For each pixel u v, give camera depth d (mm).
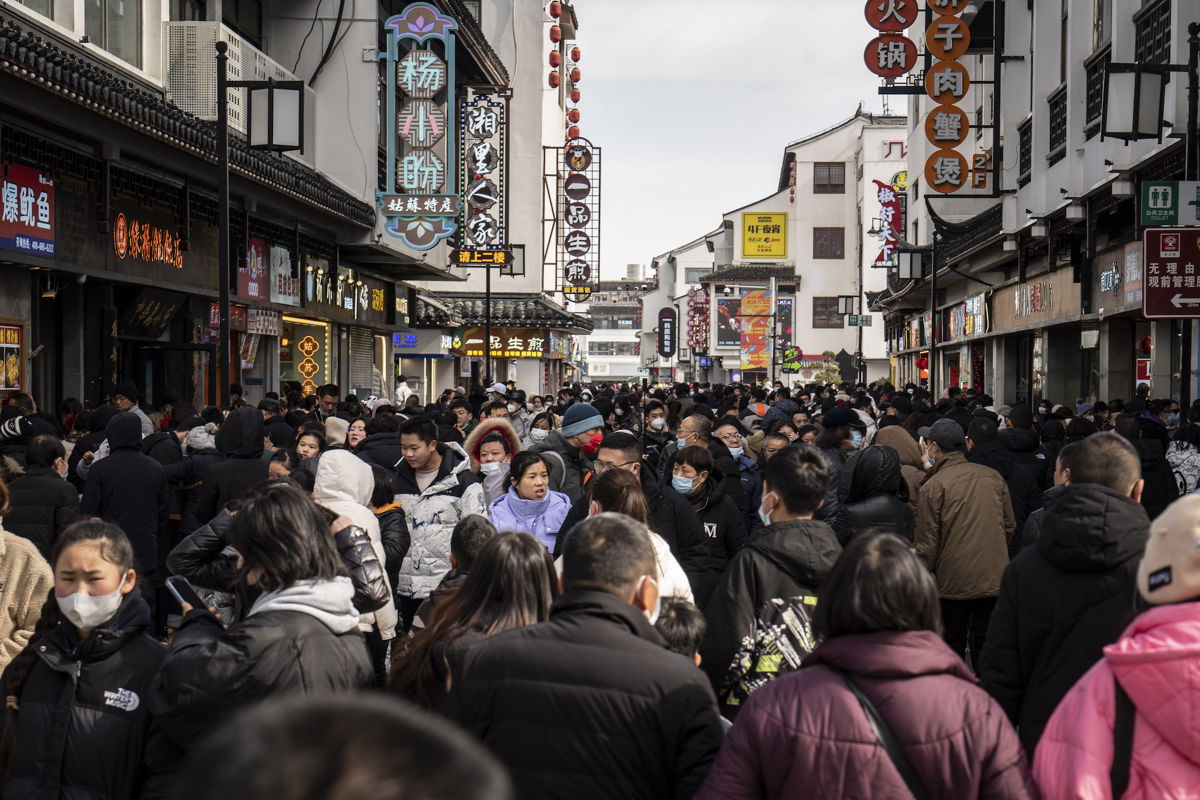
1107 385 20344
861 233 64500
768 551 4219
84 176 13172
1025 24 22672
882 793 2584
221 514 5336
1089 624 3791
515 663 3072
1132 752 2559
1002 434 9852
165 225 15867
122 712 3705
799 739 2656
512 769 2998
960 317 33969
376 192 23078
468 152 29578
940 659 2713
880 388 34625
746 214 68875
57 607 3838
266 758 831
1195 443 9453
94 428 10312
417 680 3920
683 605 4141
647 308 100125
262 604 3633
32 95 11078
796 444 4551
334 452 5555
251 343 20234
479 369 41125
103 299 14742
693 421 8484
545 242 45719
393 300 29875
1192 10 13289
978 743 2623
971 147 30500
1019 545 7828
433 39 25109
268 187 17062
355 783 818
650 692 2990
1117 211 17266
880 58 22625
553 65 43719
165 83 16062
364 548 4590
